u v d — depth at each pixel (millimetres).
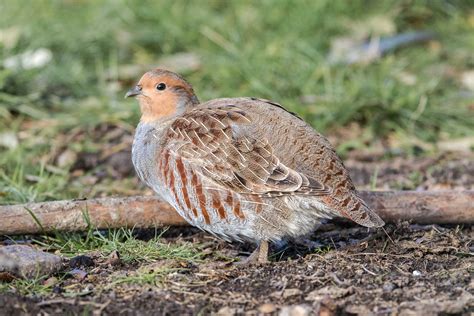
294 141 10047
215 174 10078
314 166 9953
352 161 14758
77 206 10984
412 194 11242
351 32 18828
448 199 11188
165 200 10773
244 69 17000
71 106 16391
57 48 18234
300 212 10016
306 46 17812
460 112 16234
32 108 15992
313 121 15828
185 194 10336
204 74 17250
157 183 10680
